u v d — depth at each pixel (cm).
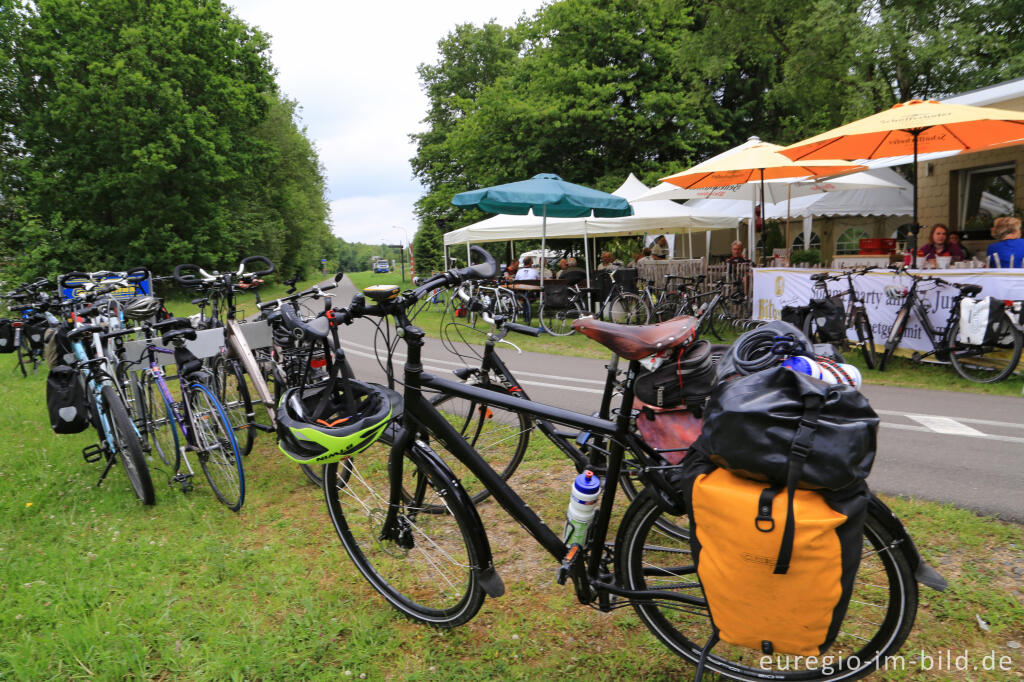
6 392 756
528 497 375
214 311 569
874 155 835
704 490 172
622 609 264
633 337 207
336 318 235
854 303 784
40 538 352
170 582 297
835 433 156
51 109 2533
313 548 332
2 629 265
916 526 319
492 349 356
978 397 597
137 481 388
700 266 1262
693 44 2084
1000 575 273
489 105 2256
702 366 229
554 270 1748
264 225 3562
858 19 1586
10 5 2553
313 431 220
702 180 948
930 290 719
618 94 2258
